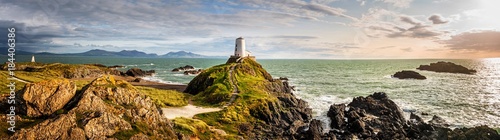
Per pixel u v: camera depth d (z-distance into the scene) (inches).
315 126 2522.1
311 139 2362.2
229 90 3590.1
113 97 1690.5
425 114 3289.9
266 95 3376.0
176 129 2048.5
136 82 5826.8
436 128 2554.1
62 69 6072.8
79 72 6161.4
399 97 4372.5
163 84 5644.7
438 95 4579.2
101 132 1449.3
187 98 3545.8
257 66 5531.5
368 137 2443.4
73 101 1582.2
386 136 2428.6
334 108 3105.3
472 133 2139.5
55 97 1555.1
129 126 1579.7
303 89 5211.6
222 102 3164.4
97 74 6555.1
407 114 3324.3
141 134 1571.1
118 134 1498.5
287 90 4579.2
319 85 5787.4
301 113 3176.7
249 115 2886.3
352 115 2856.8
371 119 2805.1
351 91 5000.0
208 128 2342.5
